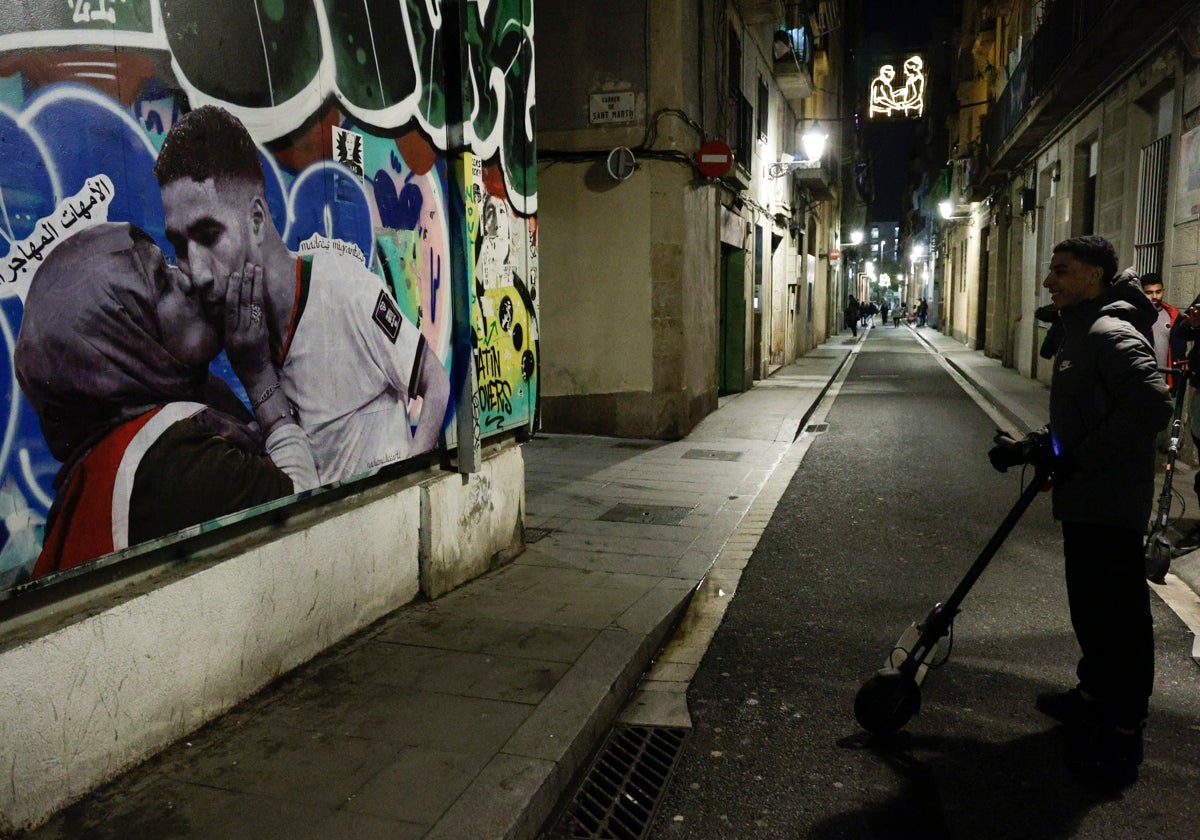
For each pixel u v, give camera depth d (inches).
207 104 113.4
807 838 104.2
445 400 178.1
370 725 119.7
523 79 210.4
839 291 1781.5
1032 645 162.4
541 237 400.2
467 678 135.7
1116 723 118.0
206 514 115.1
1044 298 614.2
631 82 385.1
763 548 225.6
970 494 288.5
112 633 102.2
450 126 177.8
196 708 116.3
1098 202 458.0
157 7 104.9
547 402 408.8
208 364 115.0
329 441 141.0
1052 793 113.3
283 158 128.5
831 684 147.6
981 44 951.0
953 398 573.9
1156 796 112.3
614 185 389.4
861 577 203.5
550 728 119.6
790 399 543.8
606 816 108.9
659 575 196.5
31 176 89.7
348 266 144.7
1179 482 285.4
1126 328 114.7
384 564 160.1
